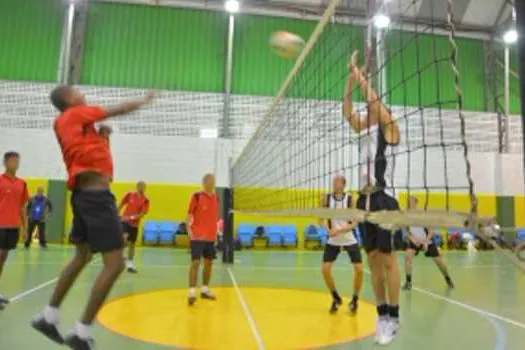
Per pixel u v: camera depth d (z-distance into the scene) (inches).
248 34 592.4
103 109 104.4
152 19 581.9
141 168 552.7
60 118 104.3
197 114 570.6
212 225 216.5
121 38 573.6
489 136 596.4
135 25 578.6
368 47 173.9
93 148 100.3
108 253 95.7
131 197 314.7
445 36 526.0
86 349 92.7
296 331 160.6
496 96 606.9
